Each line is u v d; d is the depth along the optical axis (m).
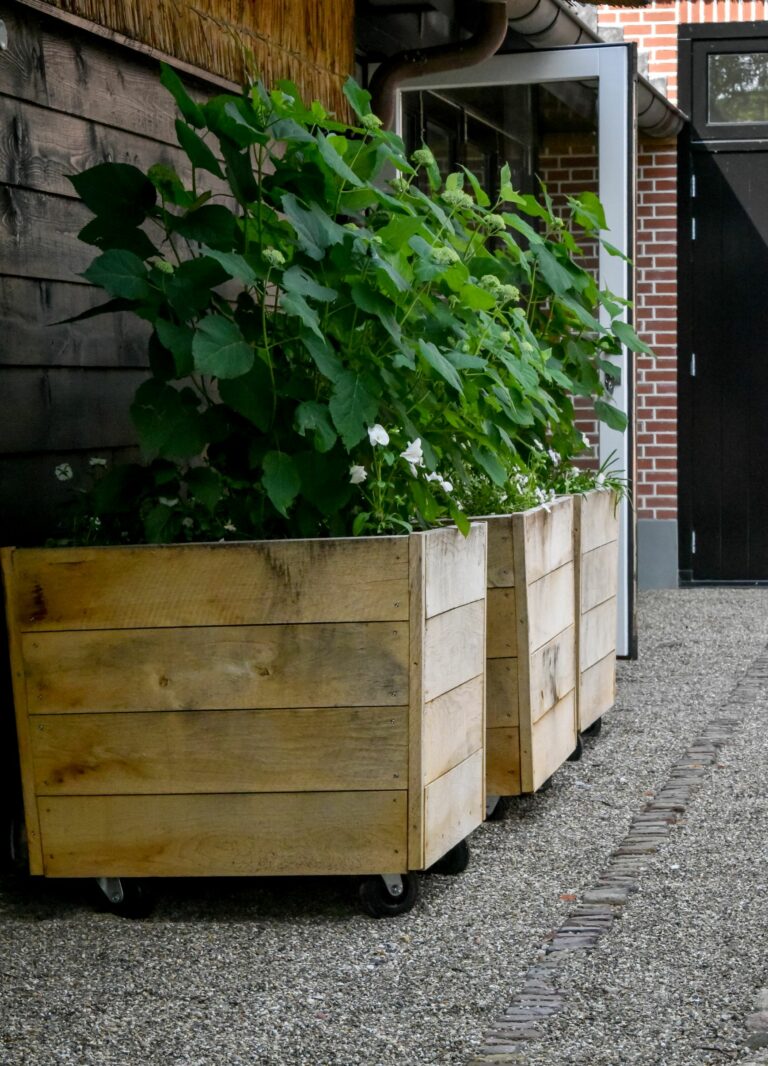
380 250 3.10
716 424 9.27
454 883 3.43
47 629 3.10
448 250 3.11
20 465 3.38
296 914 3.21
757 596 8.80
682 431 9.30
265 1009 2.66
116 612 3.09
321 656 3.07
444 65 5.96
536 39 6.23
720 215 9.14
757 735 5.00
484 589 3.50
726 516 9.32
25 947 3.00
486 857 3.64
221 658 3.08
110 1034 2.55
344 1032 2.56
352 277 3.07
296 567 3.05
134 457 3.93
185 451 2.95
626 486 5.32
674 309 8.98
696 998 2.69
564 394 4.71
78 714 3.12
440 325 3.28
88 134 3.62
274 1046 2.50
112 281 2.84
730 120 9.06
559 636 4.23
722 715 5.34
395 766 3.09
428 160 3.53
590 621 4.66
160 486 3.13
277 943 3.02
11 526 3.34
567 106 6.31
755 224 9.10
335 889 3.40
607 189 6.27
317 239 2.93
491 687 3.87
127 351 3.87
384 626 3.06
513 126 6.36
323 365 2.91
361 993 2.74
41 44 3.42
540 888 3.38
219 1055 2.46
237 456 3.14
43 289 3.45
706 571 9.34
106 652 3.10
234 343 2.85
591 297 4.58
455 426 3.35
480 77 6.33
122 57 3.78
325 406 2.96
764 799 4.14
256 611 3.07
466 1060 2.43
